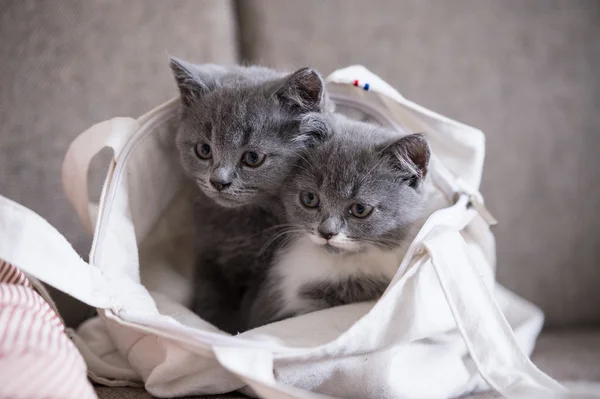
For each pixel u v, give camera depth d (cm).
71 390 87
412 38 184
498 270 186
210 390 108
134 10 178
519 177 185
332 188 130
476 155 138
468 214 126
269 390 94
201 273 150
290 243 142
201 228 151
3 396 82
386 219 132
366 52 184
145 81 178
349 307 121
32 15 172
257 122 132
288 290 136
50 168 173
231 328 145
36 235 95
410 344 110
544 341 164
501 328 104
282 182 137
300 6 184
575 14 181
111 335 121
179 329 99
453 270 104
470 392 117
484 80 183
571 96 183
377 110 146
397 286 102
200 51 181
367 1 184
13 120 171
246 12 186
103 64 176
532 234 186
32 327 92
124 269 116
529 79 183
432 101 184
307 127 133
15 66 171
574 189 185
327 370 103
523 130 184
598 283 185
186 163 137
